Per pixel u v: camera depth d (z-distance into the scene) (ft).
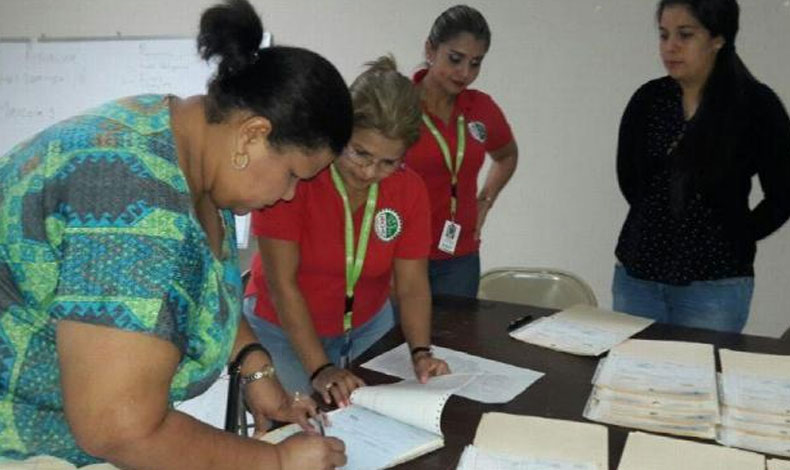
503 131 8.63
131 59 11.36
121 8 11.65
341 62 10.84
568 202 10.17
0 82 11.90
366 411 4.22
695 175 6.70
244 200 3.03
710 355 5.20
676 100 6.91
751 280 7.11
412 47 10.43
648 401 4.41
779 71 8.94
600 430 4.03
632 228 7.34
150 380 2.50
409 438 3.89
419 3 10.23
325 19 10.75
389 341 5.48
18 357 2.84
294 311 5.02
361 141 4.50
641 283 7.35
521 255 10.57
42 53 11.72
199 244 2.71
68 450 3.09
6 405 2.92
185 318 2.64
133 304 2.46
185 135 2.88
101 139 2.72
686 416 4.22
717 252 6.88
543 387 4.68
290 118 2.78
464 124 7.85
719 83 6.55
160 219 2.58
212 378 3.28
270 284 5.12
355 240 5.38
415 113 4.53
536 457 3.72
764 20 8.86
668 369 4.91
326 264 5.39
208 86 2.90
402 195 5.37
